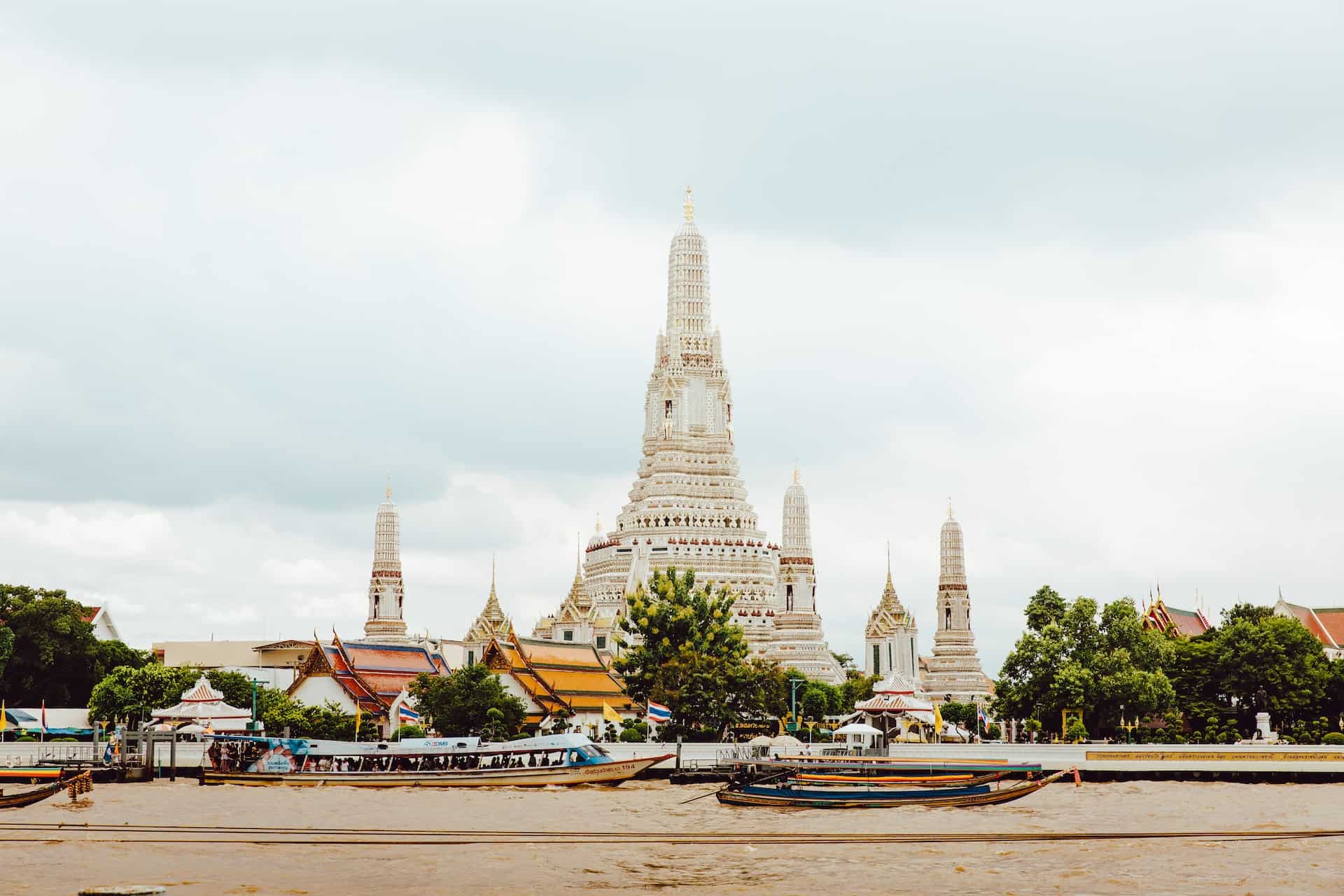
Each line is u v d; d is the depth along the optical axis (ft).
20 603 510.58
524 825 256.52
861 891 186.60
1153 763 349.61
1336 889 187.01
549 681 501.15
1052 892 185.78
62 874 199.52
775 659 628.28
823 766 308.19
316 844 230.07
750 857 216.33
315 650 510.58
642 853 219.61
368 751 345.31
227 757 351.67
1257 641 470.80
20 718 467.11
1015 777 327.67
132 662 532.73
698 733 447.42
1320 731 433.07
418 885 191.62
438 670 543.39
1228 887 188.44
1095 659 444.55
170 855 217.36
